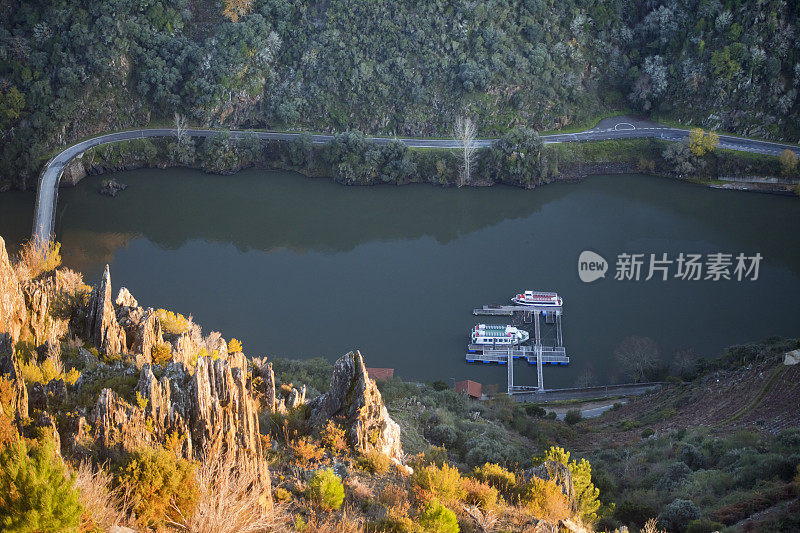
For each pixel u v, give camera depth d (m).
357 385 74.69
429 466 68.44
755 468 100.00
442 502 62.28
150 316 82.62
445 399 134.88
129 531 44.97
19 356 66.25
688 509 89.62
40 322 76.75
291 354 171.00
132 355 77.25
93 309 79.88
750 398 134.75
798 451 104.12
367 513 59.47
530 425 133.50
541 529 62.94
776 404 129.75
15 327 73.69
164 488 47.97
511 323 181.62
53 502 41.25
